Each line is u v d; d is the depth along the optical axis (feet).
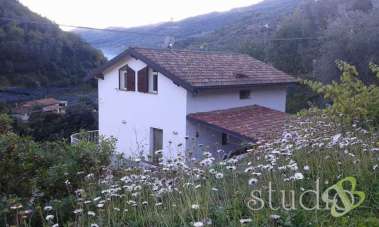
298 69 90.02
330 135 17.70
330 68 72.90
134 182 14.08
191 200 11.80
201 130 46.60
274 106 57.31
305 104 77.82
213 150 46.93
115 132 53.83
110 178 15.66
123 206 12.97
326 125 19.66
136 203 12.53
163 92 47.57
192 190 12.48
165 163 15.43
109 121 54.70
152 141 49.57
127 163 18.60
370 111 20.15
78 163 18.20
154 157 18.69
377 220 10.39
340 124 19.94
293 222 10.22
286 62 91.09
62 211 14.01
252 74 53.57
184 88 44.70
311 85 23.11
